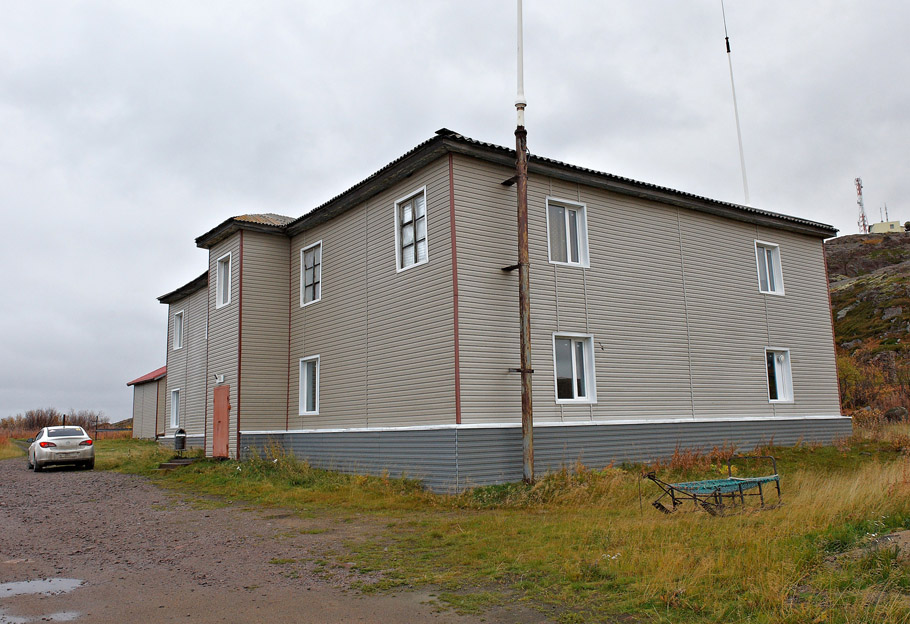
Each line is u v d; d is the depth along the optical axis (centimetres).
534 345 1437
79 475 1875
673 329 1711
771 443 1783
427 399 1391
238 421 1817
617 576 638
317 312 1811
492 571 686
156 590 664
